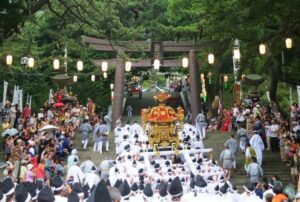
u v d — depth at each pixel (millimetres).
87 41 40156
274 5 24094
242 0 25094
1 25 23219
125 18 52062
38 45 45500
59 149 26125
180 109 27719
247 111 31500
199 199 13266
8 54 29047
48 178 19656
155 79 66188
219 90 48500
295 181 22859
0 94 42219
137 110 51000
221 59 35812
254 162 22781
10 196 9023
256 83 37438
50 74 45594
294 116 30016
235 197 14320
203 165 23891
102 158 28422
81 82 51531
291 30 26359
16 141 22938
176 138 27125
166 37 51469
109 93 51969
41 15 44969
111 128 38156
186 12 43906
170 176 21547
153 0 51719
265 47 27469
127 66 31672
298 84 36281
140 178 20000
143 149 26719
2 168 22797
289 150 25031
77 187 10758
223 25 26594
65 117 32969
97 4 32812
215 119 39719
